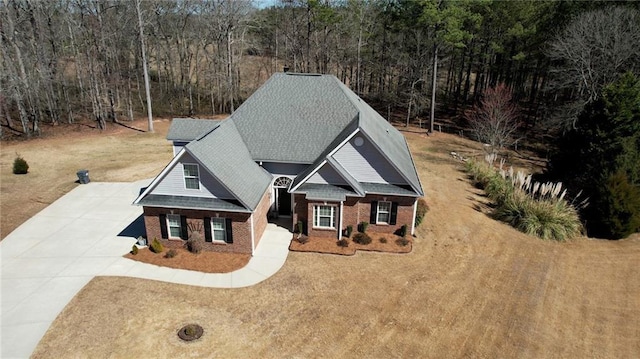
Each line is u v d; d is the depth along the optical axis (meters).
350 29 56.25
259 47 66.00
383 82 56.81
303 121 24.73
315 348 14.54
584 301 18.02
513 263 20.83
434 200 27.69
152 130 43.81
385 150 22.12
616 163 25.34
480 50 49.75
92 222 23.33
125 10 51.88
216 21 52.94
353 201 21.89
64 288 17.38
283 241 21.78
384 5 51.41
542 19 41.62
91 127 44.25
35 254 19.92
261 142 24.02
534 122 48.06
